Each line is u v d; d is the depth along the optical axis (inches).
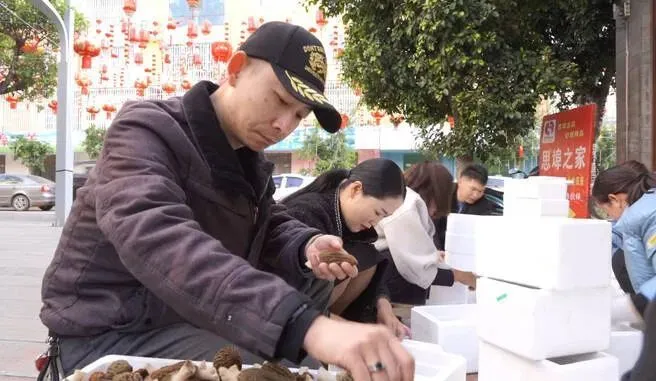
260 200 71.5
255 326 41.4
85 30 616.4
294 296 41.9
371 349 37.9
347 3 276.7
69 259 63.4
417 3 248.8
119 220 48.7
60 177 469.1
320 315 41.2
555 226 67.6
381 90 283.1
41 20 525.7
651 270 109.6
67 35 453.7
